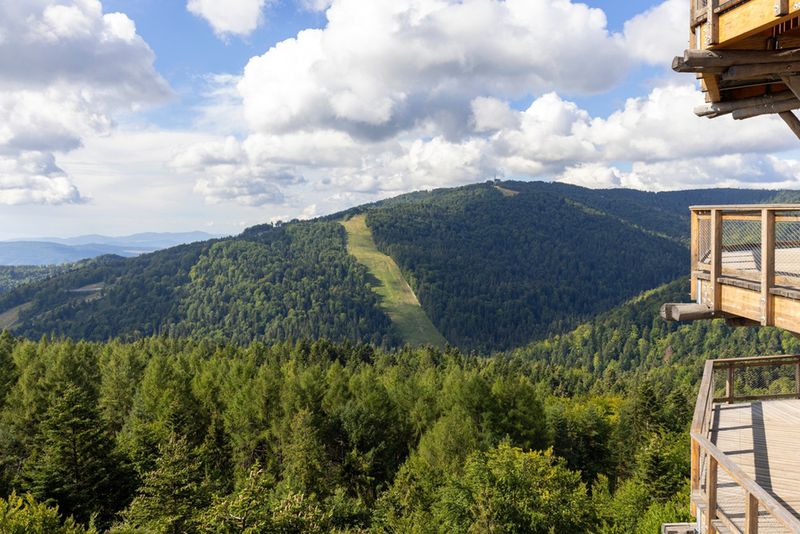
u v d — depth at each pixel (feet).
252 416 143.95
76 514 85.25
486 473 69.31
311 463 120.37
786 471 24.90
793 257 26.58
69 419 89.76
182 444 80.02
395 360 379.55
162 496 69.56
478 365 385.50
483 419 131.23
